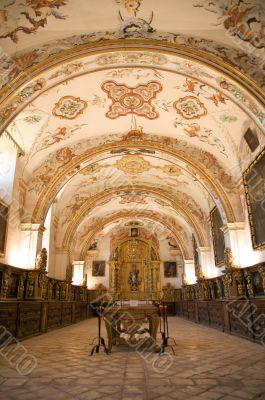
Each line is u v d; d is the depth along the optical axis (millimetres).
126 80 10820
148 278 31062
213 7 7395
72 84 10781
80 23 7926
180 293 28984
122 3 7426
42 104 11430
